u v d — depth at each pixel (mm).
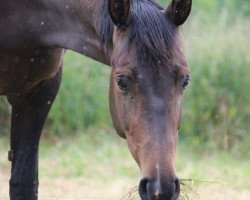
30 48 9852
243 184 15094
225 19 20859
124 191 14500
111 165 16641
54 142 18516
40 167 16469
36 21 9703
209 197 14031
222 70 18969
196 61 19125
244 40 19891
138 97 8141
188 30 19562
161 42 8172
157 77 8117
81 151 17609
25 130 10625
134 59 8172
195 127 18531
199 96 18688
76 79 19281
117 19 8406
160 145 7922
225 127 18375
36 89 10422
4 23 9797
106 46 8789
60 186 15141
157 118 8039
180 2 8430
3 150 17500
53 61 10117
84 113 19078
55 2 9547
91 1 9172
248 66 19125
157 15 8383
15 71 9969
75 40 9516
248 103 18703
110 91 8742
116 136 18406
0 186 14938
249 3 23922
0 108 18078
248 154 17797
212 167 16438
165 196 7711
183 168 16266
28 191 10586
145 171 7840
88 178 15828
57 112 18750
